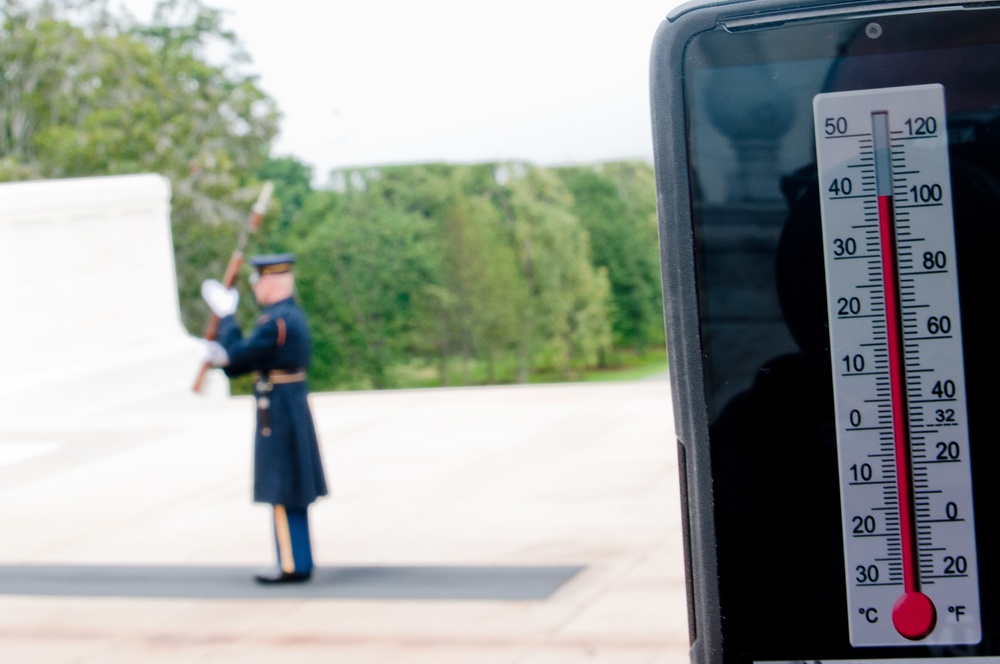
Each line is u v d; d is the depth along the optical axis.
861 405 1.29
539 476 7.43
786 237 1.30
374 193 31.81
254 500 5.49
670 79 1.31
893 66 1.29
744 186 1.30
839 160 1.29
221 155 28.92
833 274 1.29
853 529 1.29
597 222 31.28
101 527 6.89
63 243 11.07
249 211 29.05
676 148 1.31
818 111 1.29
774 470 1.30
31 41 27.42
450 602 5.04
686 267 1.30
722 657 1.31
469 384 31.73
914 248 1.29
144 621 5.07
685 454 1.32
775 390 1.30
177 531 6.72
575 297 31.28
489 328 31.50
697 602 1.32
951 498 1.29
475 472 7.67
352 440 9.01
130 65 28.62
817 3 1.29
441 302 31.61
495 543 5.95
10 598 5.50
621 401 10.05
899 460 1.29
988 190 1.29
